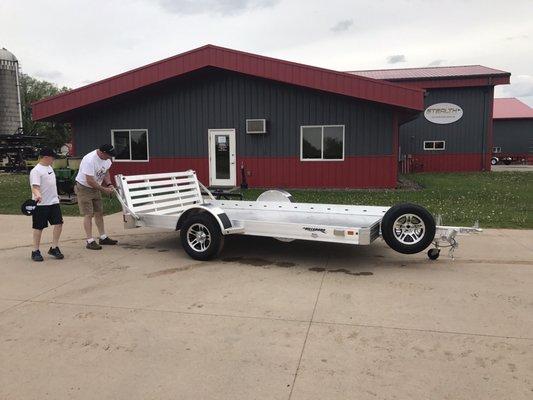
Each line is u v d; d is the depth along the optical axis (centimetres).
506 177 1889
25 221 926
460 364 332
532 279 524
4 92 3347
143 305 452
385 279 529
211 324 405
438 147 2278
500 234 760
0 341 376
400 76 2305
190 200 822
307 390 301
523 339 371
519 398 289
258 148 1527
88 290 498
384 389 301
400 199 1182
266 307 445
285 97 1488
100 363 338
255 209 773
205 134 1552
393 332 386
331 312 430
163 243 729
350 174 1474
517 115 3588
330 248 685
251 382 311
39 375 323
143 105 1583
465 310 432
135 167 1614
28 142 2959
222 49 1397
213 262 611
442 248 668
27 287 510
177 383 311
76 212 1036
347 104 1448
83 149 1639
